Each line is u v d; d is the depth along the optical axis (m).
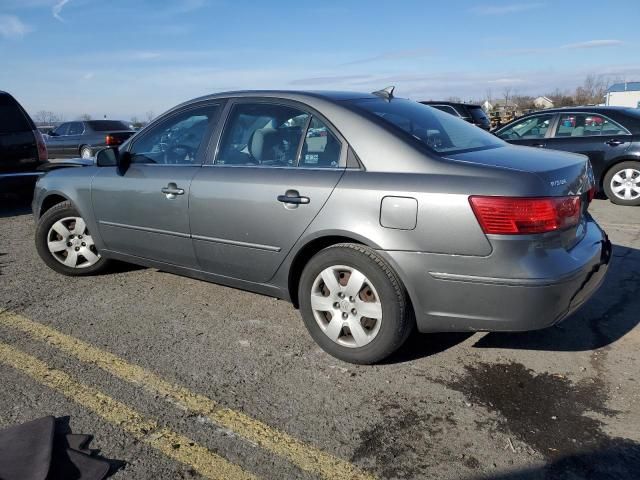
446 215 2.87
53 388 3.06
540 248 2.81
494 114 29.64
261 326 3.90
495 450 2.54
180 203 3.91
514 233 2.77
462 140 3.53
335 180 3.22
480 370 3.26
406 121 3.44
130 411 2.85
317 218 3.25
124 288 4.67
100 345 3.60
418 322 3.10
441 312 3.00
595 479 2.35
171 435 2.65
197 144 4.02
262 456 2.51
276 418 2.80
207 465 2.45
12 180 7.63
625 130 8.15
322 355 3.46
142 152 4.38
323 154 3.36
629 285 4.65
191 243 3.94
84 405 2.89
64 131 18.56
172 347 3.58
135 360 3.40
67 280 4.89
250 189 3.54
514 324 2.87
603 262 3.28
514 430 2.69
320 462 2.47
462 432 2.68
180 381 3.15
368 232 3.07
